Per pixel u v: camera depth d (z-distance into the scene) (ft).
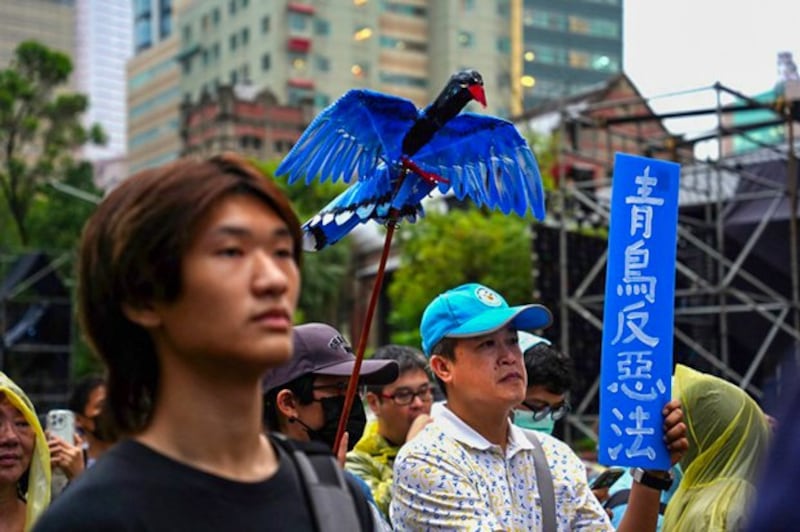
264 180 7.06
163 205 6.79
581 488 12.99
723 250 56.80
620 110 87.86
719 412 13.09
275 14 237.86
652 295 11.78
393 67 239.50
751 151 66.13
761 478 6.63
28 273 98.02
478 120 11.91
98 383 21.65
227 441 6.93
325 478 7.29
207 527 6.66
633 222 11.87
